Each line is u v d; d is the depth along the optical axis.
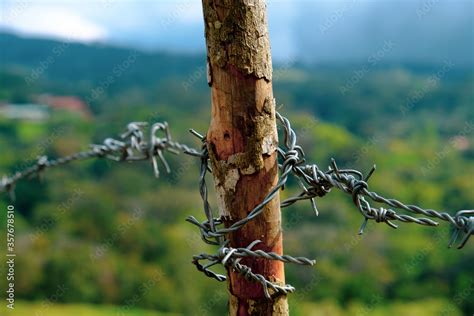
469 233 1.56
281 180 1.60
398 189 16.11
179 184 16.72
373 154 18.80
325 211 13.24
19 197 15.30
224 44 1.51
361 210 1.71
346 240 12.81
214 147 1.59
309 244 12.43
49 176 16.19
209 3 1.51
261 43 1.52
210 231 1.64
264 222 1.60
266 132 1.56
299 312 12.88
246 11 1.49
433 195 16.16
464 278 15.29
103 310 13.91
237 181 1.58
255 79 1.52
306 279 11.17
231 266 1.60
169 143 2.82
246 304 1.63
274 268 1.61
